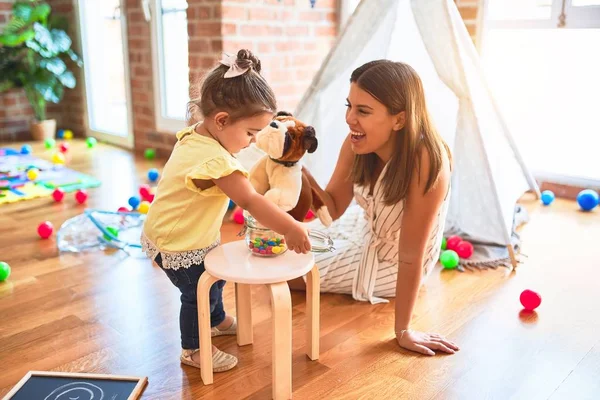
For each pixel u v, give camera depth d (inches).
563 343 55.9
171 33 137.8
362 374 50.3
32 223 91.6
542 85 111.0
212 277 46.0
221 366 50.7
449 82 74.6
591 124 107.0
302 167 53.3
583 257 78.6
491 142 82.5
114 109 169.9
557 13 102.0
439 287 68.8
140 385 47.8
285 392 46.4
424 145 51.2
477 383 49.1
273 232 47.4
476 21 110.2
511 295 66.6
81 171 127.5
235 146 46.9
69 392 46.8
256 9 114.3
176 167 47.2
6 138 165.8
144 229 50.7
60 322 59.6
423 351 53.5
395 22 81.1
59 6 170.4
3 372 50.4
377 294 65.4
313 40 127.5
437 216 56.9
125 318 60.7
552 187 110.1
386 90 49.1
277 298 43.8
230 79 44.4
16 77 154.1
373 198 58.2
